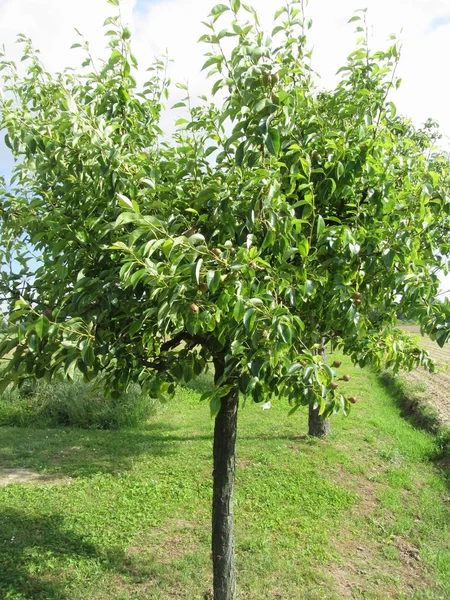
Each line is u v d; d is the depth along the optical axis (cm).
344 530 479
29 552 421
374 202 243
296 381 221
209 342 261
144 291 234
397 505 538
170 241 178
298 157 232
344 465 645
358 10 265
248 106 208
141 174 233
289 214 225
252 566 402
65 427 943
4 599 353
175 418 1005
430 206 279
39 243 304
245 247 208
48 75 288
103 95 272
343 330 255
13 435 863
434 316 242
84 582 380
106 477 621
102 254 240
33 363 212
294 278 232
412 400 1087
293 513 502
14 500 544
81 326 203
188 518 496
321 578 391
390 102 269
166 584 378
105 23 258
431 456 718
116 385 269
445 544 463
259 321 203
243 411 1015
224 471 320
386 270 249
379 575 406
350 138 262
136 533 463
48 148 225
